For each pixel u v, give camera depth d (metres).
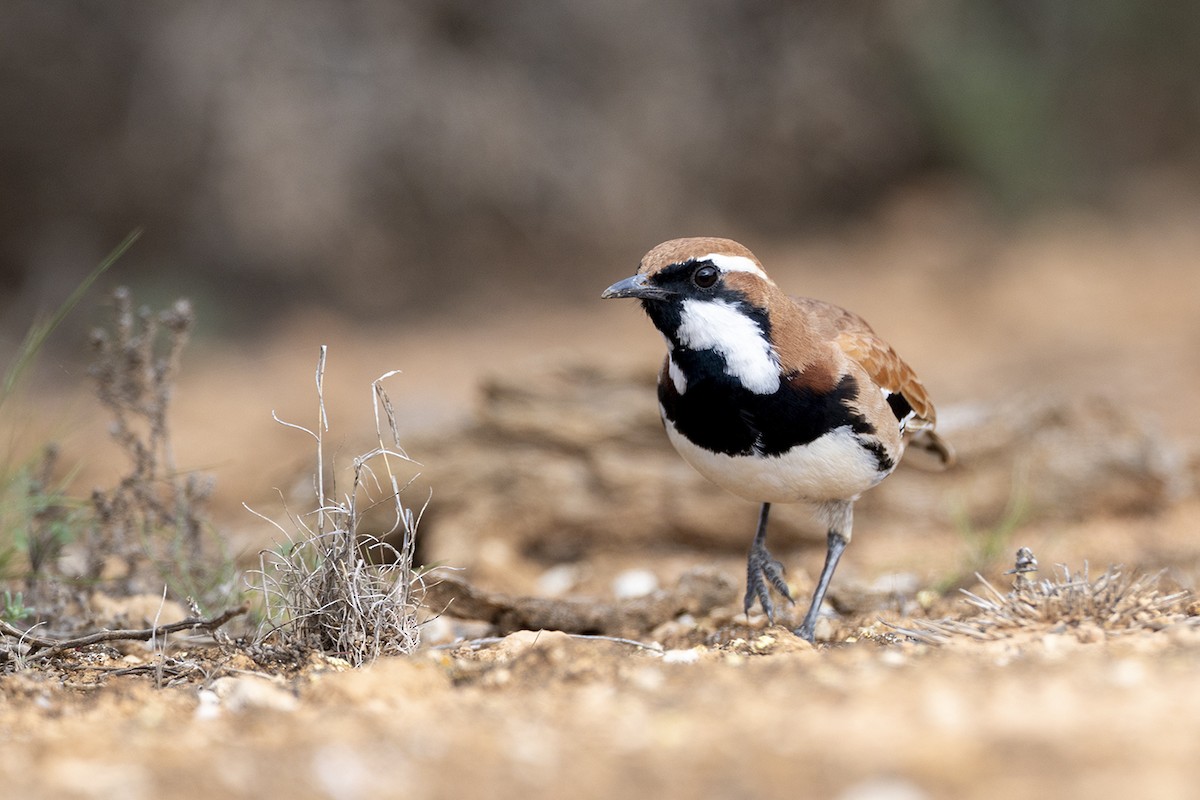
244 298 37.78
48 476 15.17
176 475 15.23
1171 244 41.56
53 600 14.19
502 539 19.77
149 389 15.23
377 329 37.59
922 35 43.12
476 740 8.22
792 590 15.84
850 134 43.47
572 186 40.22
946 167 44.62
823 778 7.21
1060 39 46.00
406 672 10.24
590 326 37.31
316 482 13.09
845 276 39.94
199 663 11.99
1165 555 16.84
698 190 42.25
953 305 37.12
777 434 12.66
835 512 13.62
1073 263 39.91
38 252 37.12
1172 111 47.66
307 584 12.05
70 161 37.34
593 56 40.41
